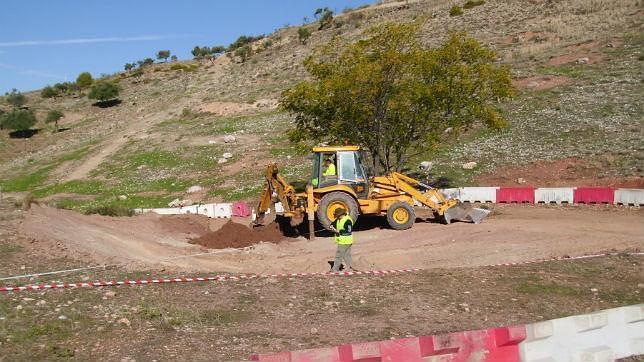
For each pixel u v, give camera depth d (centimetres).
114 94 8656
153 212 2477
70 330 850
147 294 1074
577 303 1047
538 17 6412
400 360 608
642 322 735
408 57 2241
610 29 5262
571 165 2702
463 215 1969
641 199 2166
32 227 1576
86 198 3581
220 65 10294
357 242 1711
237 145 4306
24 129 7106
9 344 780
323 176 1880
